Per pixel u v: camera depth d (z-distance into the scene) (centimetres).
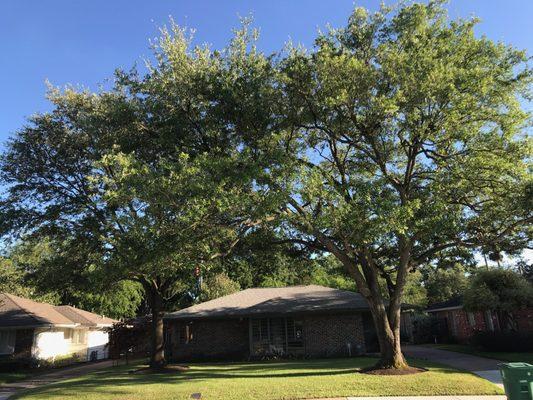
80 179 2180
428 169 1728
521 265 3216
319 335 2744
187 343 2869
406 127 1545
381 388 1385
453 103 1421
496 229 1788
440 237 1773
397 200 1658
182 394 1396
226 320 2881
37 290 2369
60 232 2242
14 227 2173
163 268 1550
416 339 3684
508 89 1539
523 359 2002
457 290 5053
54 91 2117
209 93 1595
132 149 1778
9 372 2780
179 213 1383
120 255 1566
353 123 1627
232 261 2222
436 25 1570
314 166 1658
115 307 4831
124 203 1385
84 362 3644
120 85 1823
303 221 1524
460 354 2386
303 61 1535
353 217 1407
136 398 1380
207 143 1675
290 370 1923
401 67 1430
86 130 1906
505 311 2620
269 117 1602
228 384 1521
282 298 2958
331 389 1387
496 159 1494
